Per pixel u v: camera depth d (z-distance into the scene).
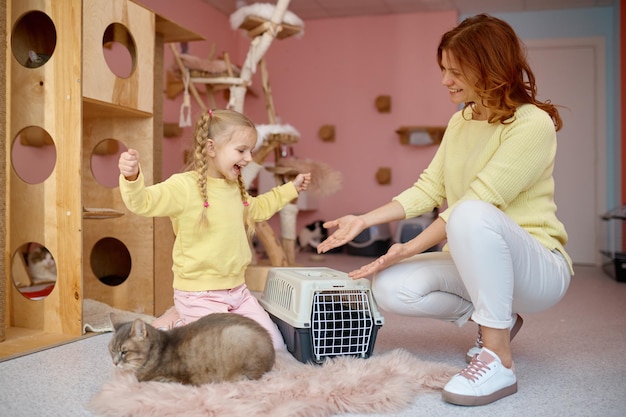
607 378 1.50
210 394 1.22
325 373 1.38
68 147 1.88
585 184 4.78
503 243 1.27
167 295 2.37
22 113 1.95
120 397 1.21
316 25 5.33
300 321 1.51
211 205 1.70
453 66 1.44
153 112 2.24
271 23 3.19
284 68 5.39
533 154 1.40
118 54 3.62
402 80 5.14
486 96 1.42
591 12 4.76
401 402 1.24
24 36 2.03
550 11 4.85
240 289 1.78
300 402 1.18
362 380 1.33
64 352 1.68
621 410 1.26
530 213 1.46
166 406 1.16
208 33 4.79
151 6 4.04
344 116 5.29
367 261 4.48
